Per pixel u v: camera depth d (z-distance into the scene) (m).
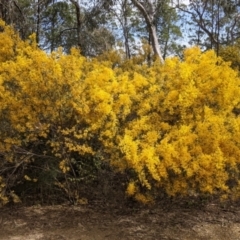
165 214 5.13
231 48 11.17
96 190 5.46
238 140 4.75
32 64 5.02
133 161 4.50
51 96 4.93
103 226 4.81
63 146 5.04
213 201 5.49
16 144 5.11
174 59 5.50
